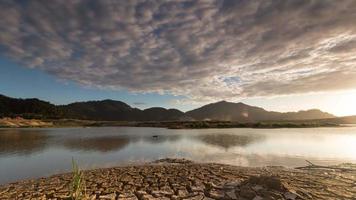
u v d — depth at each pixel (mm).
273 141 47406
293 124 122812
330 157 29688
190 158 29078
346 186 15281
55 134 70875
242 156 30281
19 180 19516
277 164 25281
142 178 19141
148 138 56250
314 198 12938
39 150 36406
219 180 17922
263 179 14672
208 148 37625
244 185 15070
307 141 47625
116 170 22297
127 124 153750
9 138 56906
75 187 13195
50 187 17016
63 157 30156
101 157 30109
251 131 82562
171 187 16547
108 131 88250
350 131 82438
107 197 14570
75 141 49594
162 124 138125
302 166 24109
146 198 14320
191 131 85312
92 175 20328
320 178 17594
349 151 34219
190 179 18500
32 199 14516
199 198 14039
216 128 109438
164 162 26703
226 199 13609
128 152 34156
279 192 13414
